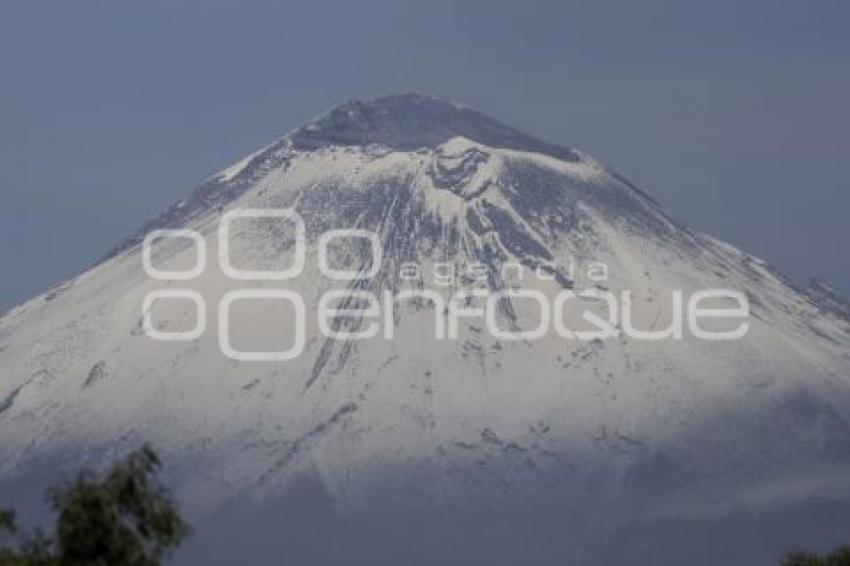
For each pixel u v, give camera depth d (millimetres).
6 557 130000
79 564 130000
